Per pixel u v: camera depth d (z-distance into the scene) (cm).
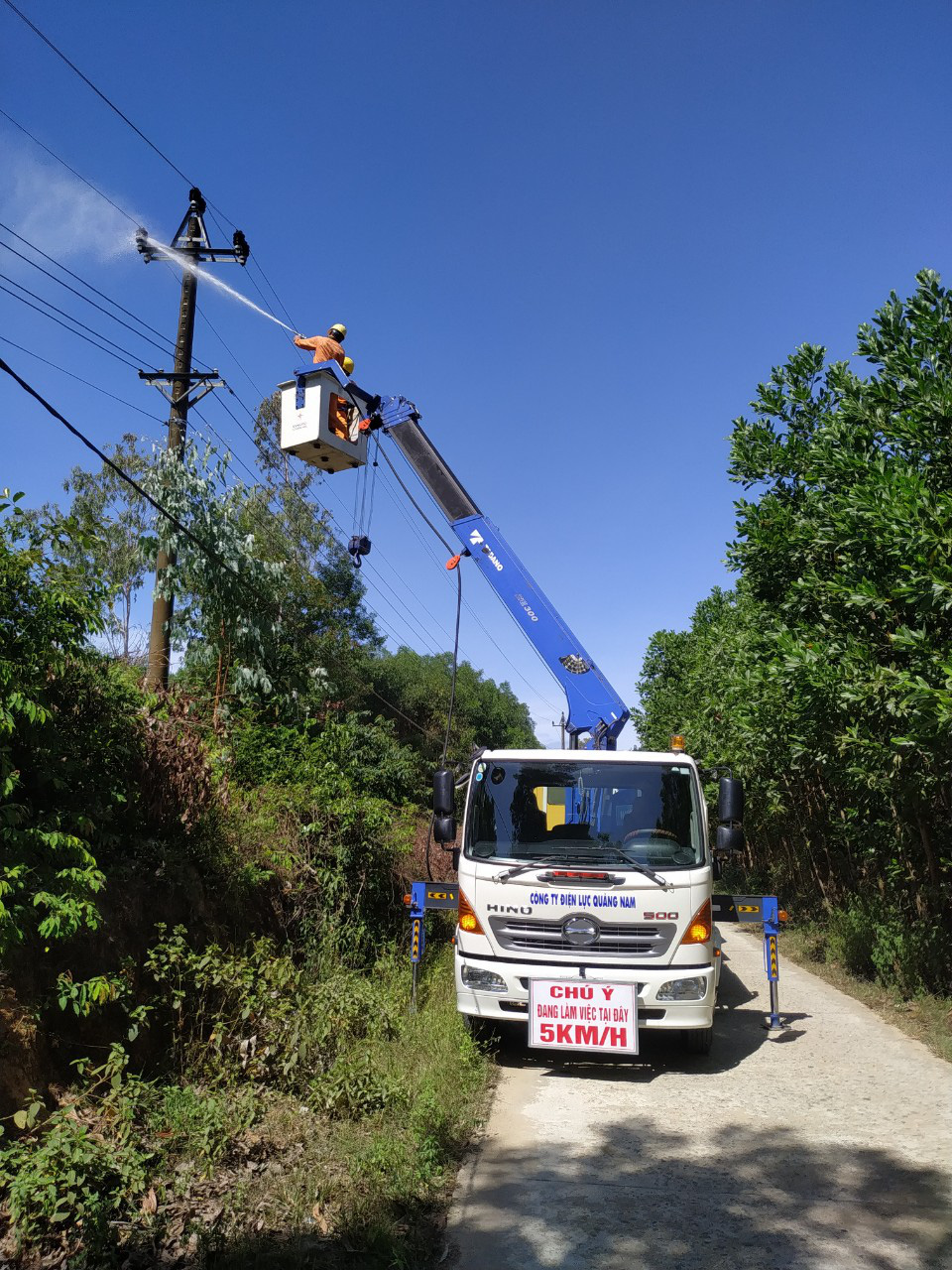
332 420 898
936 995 905
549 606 1148
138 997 571
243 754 1097
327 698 1858
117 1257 377
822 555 985
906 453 855
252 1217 414
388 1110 549
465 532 1186
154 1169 445
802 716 952
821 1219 432
